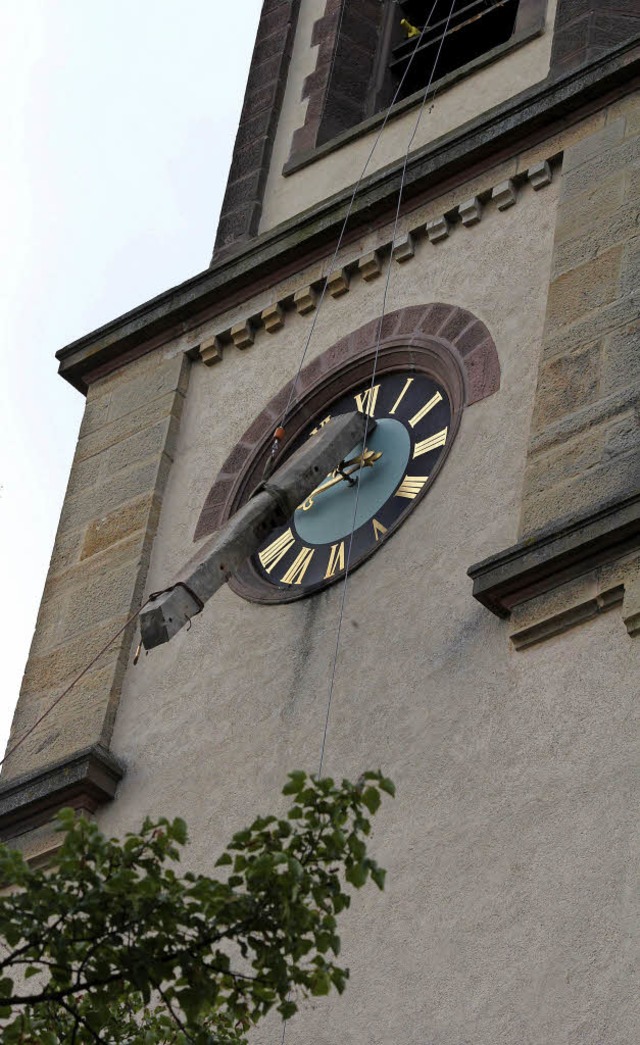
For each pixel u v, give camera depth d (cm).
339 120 3036
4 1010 1761
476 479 2395
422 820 2138
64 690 2548
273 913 1695
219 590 2523
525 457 2369
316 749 2278
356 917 2108
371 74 3108
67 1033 1764
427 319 2594
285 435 2642
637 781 2022
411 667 2273
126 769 2427
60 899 1680
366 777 1728
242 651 2441
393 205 2720
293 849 1722
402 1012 2020
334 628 2377
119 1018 1881
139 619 2389
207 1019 1880
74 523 2738
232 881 1697
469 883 2064
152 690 2491
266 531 2412
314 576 2472
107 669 2531
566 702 2123
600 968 1931
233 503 2616
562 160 2619
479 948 2016
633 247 2458
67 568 2691
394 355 2597
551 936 1978
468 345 2530
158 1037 1859
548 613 2184
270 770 2305
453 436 2456
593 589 2169
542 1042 1920
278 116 3078
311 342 2703
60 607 2650
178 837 1717
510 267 2572
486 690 2192
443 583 2325
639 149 2550
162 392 2797
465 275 2608
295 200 2947
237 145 3062
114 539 2672
